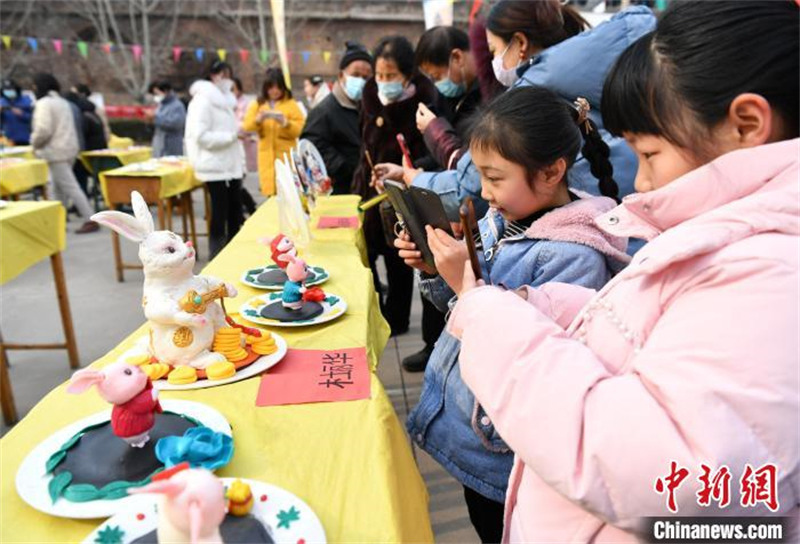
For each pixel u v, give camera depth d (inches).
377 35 545.6
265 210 114.3
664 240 23.2
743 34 21.3
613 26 57.5
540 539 28.4
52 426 38.1
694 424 19.7
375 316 68.7
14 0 510.0
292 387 43.5
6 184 178.7
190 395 41.9
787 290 19.6
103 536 26.9
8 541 28.1
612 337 25.7
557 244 44.8
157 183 162.1
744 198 22.1
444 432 46.4
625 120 24.4
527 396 24.3
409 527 33.5
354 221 102.9
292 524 28.3
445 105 113.4
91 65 536.7
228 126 165.3
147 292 44.3
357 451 36.1
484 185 46.3
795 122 21.8
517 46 67.2
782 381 19.2
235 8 545.0
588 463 22.0
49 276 170.9
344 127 139.3
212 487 24.5
